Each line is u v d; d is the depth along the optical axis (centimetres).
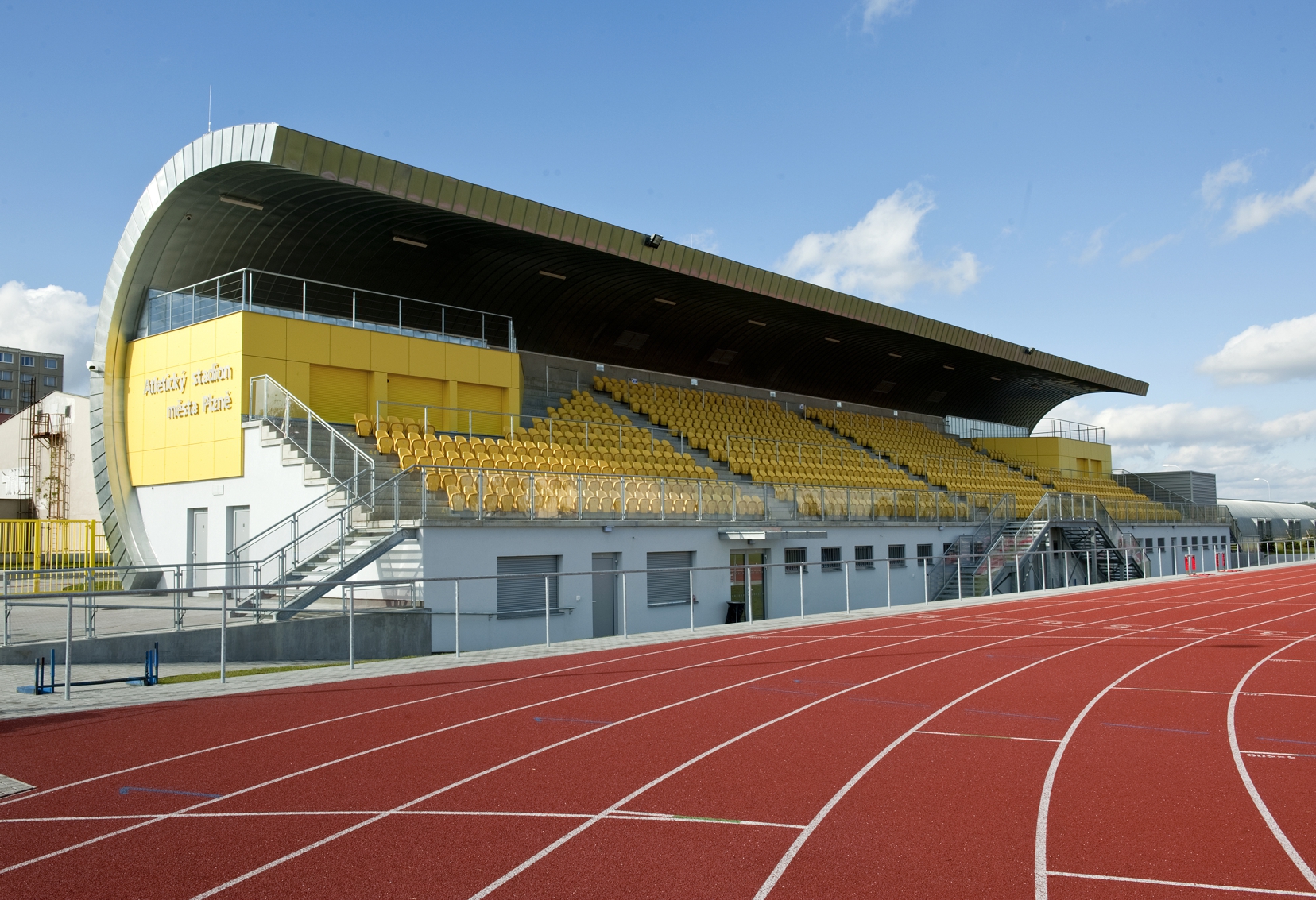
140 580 2400
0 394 11194
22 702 1125
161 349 2464
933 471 4397
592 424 3077
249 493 2169
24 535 2978
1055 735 925
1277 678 1266
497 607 1931
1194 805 691
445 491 1902
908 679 1272
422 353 2534
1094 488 5500
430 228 2548
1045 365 4916
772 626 2028
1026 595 2991
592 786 750
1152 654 1528
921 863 574
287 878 554
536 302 3225
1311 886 532
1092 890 528
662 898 520
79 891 534
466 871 563
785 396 4491
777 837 623
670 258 2844
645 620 2275
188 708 1092
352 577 1775
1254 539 6644
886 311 3778
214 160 2138
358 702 1123
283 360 2278
